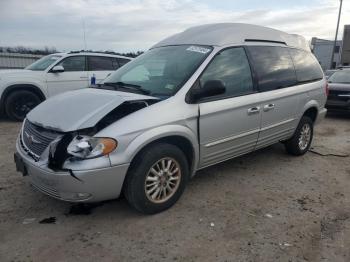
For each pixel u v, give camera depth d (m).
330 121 9.88
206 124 3.95
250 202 4.11
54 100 3.94
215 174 4.98
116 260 2.97
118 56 10.33
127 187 3.49
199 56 4.18
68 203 3.92
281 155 5.99
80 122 3.25
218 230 3.47
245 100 4.38
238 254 3.09
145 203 3.57
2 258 2.95
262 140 4.90
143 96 3.68
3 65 23.22
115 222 3.56
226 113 4.16
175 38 4.80
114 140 3.22
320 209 4.01
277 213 3.87
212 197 4.21
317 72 6.07
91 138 3.19
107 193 3.31
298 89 5.37
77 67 9.39
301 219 3.75
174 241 3.26
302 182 4.82
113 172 3.24
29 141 3.55
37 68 9.19
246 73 4.52
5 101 8.40
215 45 4.31
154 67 4.36
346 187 4.70
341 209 4.03
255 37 4.87
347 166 5.58
